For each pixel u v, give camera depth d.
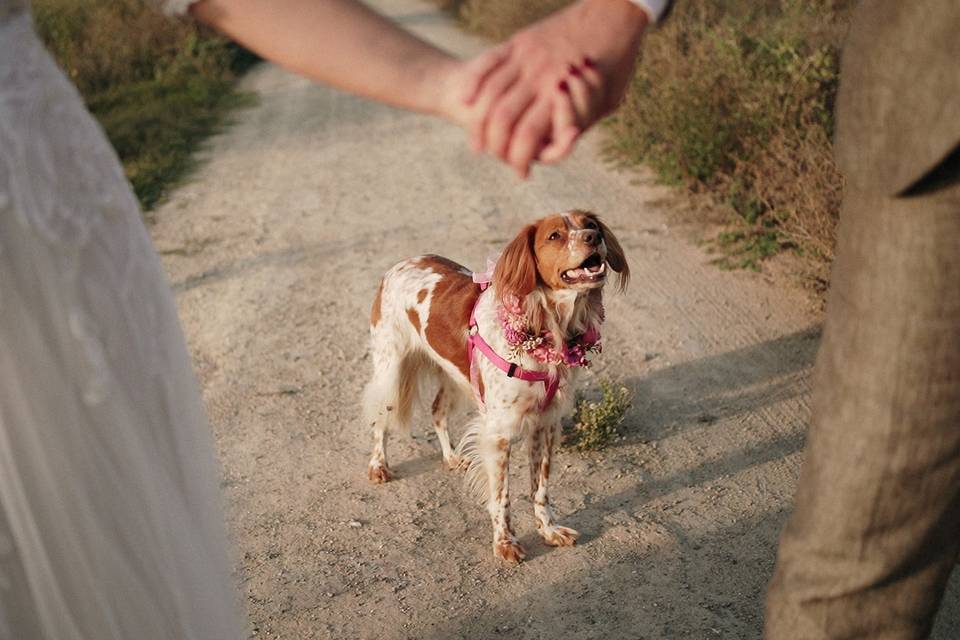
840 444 1.49
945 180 1.32
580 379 5.11
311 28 1.25
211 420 4.93
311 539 3.89
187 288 6.86
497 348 3.65
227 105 13.84
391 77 1.22
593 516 3.94
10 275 1.37
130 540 1.50
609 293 6.22
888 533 1.48
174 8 1.27
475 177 9.29
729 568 3.54
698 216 7.56
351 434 4.75
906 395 1.41
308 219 8.31
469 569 3.65
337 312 6.23
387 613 3.40
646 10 1.14
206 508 1.74
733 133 7.80
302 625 3.36
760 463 4.23
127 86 14.69
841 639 1.55
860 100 1.39
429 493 4.21
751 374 5.06
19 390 1.38
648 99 9.19
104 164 1.54
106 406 1.45
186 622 1.59
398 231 7.82
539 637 3.24
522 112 1.12
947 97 1.27
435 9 24.00
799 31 7.64
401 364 4.30
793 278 6.21
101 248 1.49
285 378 5.36
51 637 1.47
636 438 4.52
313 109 13.33
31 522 1.41
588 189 8.59
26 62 1.44
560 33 1.14
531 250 3.57
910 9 1.31
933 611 1.57
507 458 3.72
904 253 1.37
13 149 1.38
